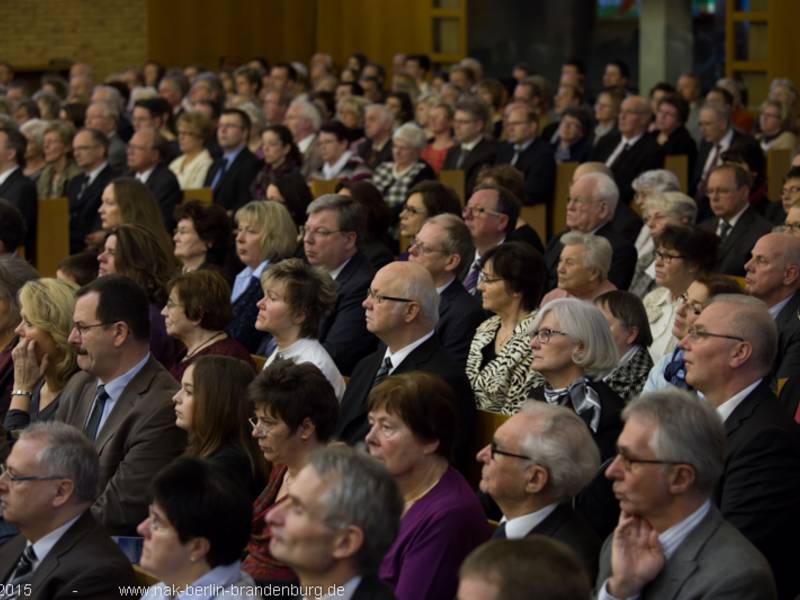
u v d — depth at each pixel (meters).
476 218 15.80
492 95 30.47
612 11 44.81
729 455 9.04
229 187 23.80
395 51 43.78
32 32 42.34
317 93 32.25
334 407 9.76
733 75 38.47
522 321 12.22
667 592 7.50
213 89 31.50
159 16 41.72
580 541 8.16
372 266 16.53
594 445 8.30
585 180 16.72
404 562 8.67
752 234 17.00
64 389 11.95
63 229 21.97
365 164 23.84
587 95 40.56
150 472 10.73
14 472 8.56
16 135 21.84
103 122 27.33
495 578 5.62
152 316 13.77
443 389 9.07
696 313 11.32
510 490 8.21
